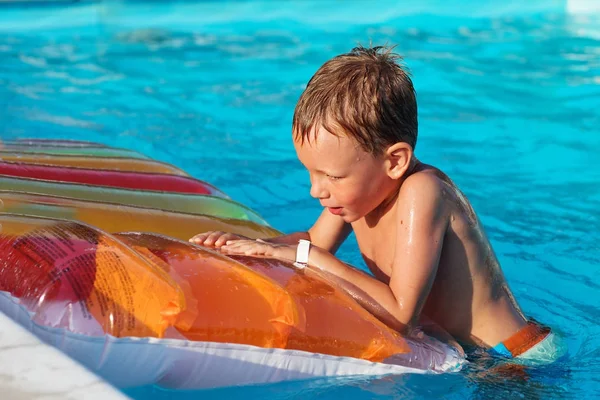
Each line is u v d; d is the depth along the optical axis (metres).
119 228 5.14
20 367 3.01
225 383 3.80
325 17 16.91
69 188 5.59
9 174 5.75
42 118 10.41
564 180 8.55
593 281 6.28
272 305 3.89
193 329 3.64
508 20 16.28
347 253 6.60
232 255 4.46
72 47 14.73
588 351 5.02
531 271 6.45
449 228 4.50
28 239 3.90
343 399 4.00
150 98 11.56
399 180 4.50
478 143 9.70
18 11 16.62
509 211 7.73
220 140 9.83
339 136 4.20
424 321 4.74
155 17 17.12
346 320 4.10
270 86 12.23
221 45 14.93
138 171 6.47
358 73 4.32
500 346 4.71
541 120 10.55
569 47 14.20
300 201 7.99
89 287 3.56
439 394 4.18
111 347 3.47
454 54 13.84
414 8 17.08
